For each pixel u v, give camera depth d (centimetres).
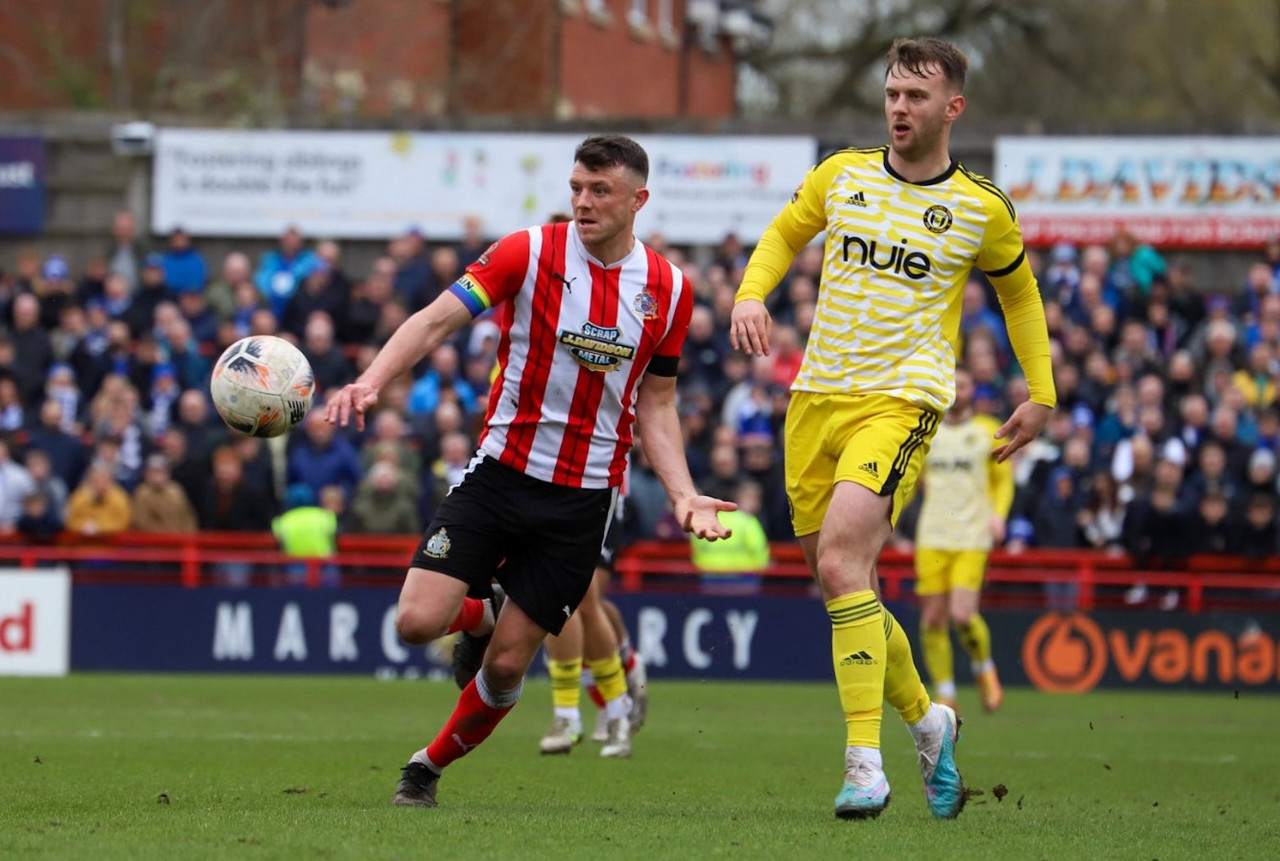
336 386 6256
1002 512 4709
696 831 2105
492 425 2262
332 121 7838
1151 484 5950
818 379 2322
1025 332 2395
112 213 7969
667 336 2288
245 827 2077
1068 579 5909
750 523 6025
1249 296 6606
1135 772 3347
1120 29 14112
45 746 3453
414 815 2225
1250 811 2658
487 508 2236
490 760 3300
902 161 2320
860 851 1945
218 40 10956
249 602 6162
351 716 4403
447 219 7775
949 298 2319
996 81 14600
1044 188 7481
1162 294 6556
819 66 15350
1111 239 7450
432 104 11900
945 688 4828
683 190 7625
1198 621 5966
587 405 2250
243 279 6944
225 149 7850
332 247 6850
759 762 3375
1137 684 5988
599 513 2284
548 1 12000
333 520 6078
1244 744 4072
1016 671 6050
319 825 2100
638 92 13812
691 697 5431
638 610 6131
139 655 6162
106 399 6319
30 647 6131
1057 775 3262
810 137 7581
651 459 2302
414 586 2216
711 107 15325
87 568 6262
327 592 6159
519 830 2083
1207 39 13588
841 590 2228
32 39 10819
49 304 6806
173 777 2817
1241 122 7394
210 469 6194
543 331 2233
